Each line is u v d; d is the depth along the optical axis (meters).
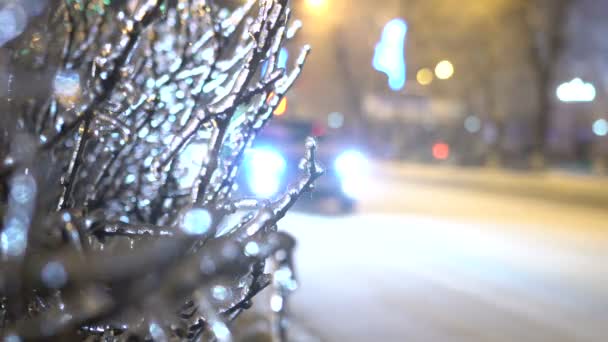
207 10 2.14
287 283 3.51
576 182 28.02
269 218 1.65
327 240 12.40
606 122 46.66
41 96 1.65
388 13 37.94
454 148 48.41
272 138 10.82
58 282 1.22
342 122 45.03
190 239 1.41
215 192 1.92
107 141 2.26
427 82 47.94
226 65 2.29
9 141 1.58
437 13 38.50
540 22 32.69
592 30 34.69
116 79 1.72
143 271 1.32
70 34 1.92
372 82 45.94
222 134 1.85
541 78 34.03
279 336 4.17
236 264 1.63
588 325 7.82
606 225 17.16
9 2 1.27
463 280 10.04
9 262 1.21
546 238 14.51
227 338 1.59
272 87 2.06
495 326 7.61
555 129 46.75
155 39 2.35
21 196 1.26
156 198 2.30
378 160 46.12
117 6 2.31
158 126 2.33
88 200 2.22
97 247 1.88
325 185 14.35
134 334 1.60
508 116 46.03
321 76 39.81
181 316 1.84
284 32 2.00
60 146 2.03
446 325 7.58
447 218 17.47
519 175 33.19
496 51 40.19
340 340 6.60
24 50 1.74
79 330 1.54
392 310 8.09
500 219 17.78
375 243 12.72
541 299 9.04
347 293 8.77
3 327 1.43
